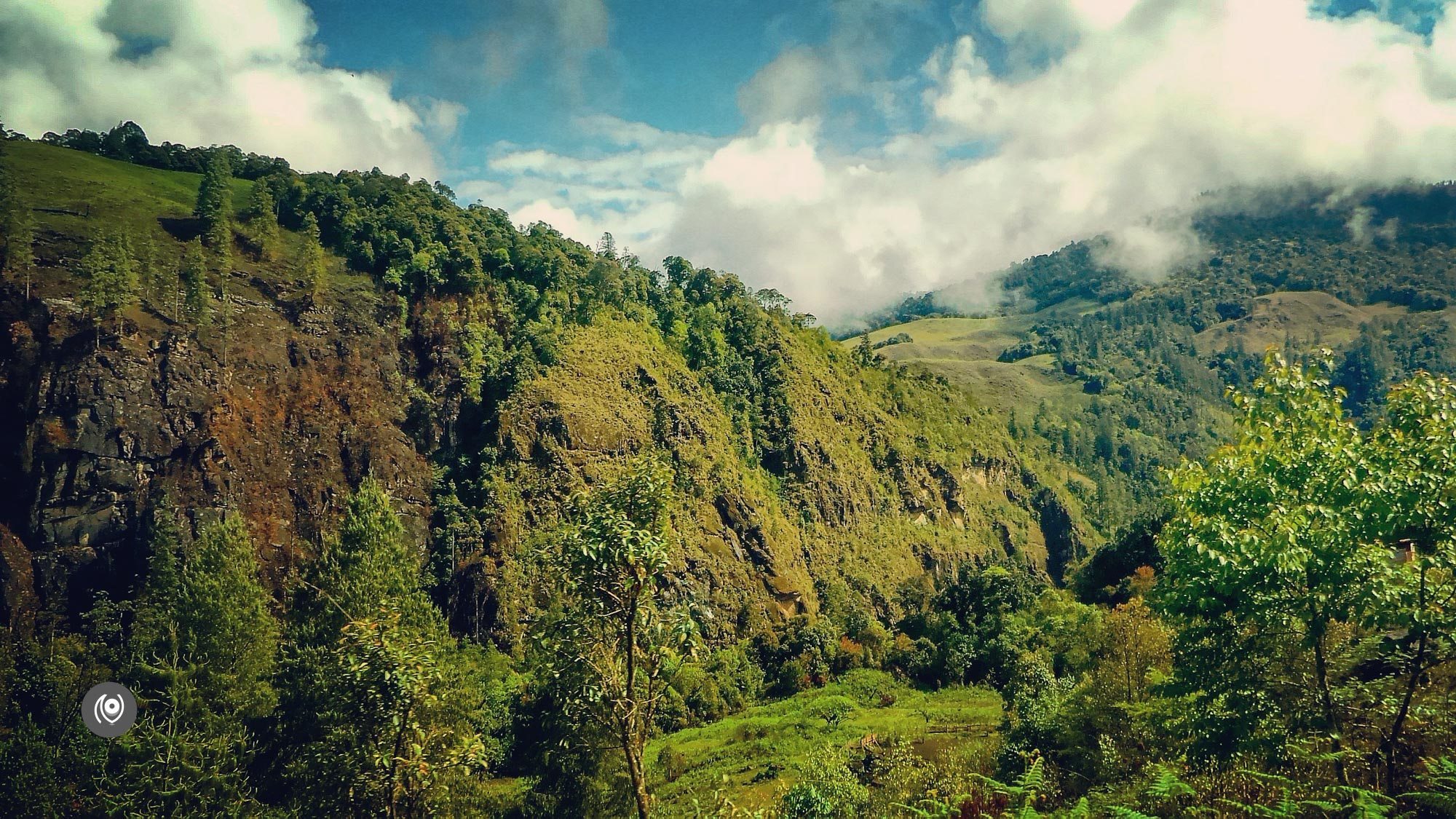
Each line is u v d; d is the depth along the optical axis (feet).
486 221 384.06
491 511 279.90
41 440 237.25
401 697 49.03
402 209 347.36
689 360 407.44
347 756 53.01
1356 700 36.22
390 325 312.09
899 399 529.45
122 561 237.86
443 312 323.78
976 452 540.52
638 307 401.70
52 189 300.61
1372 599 30.78
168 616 126.31
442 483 291.58
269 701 102.83
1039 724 77.46
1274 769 36.14
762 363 435.94
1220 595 35.17
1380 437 34.50
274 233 313.53
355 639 50.14
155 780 74.59
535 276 359.66
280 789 93.91
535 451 301.43
